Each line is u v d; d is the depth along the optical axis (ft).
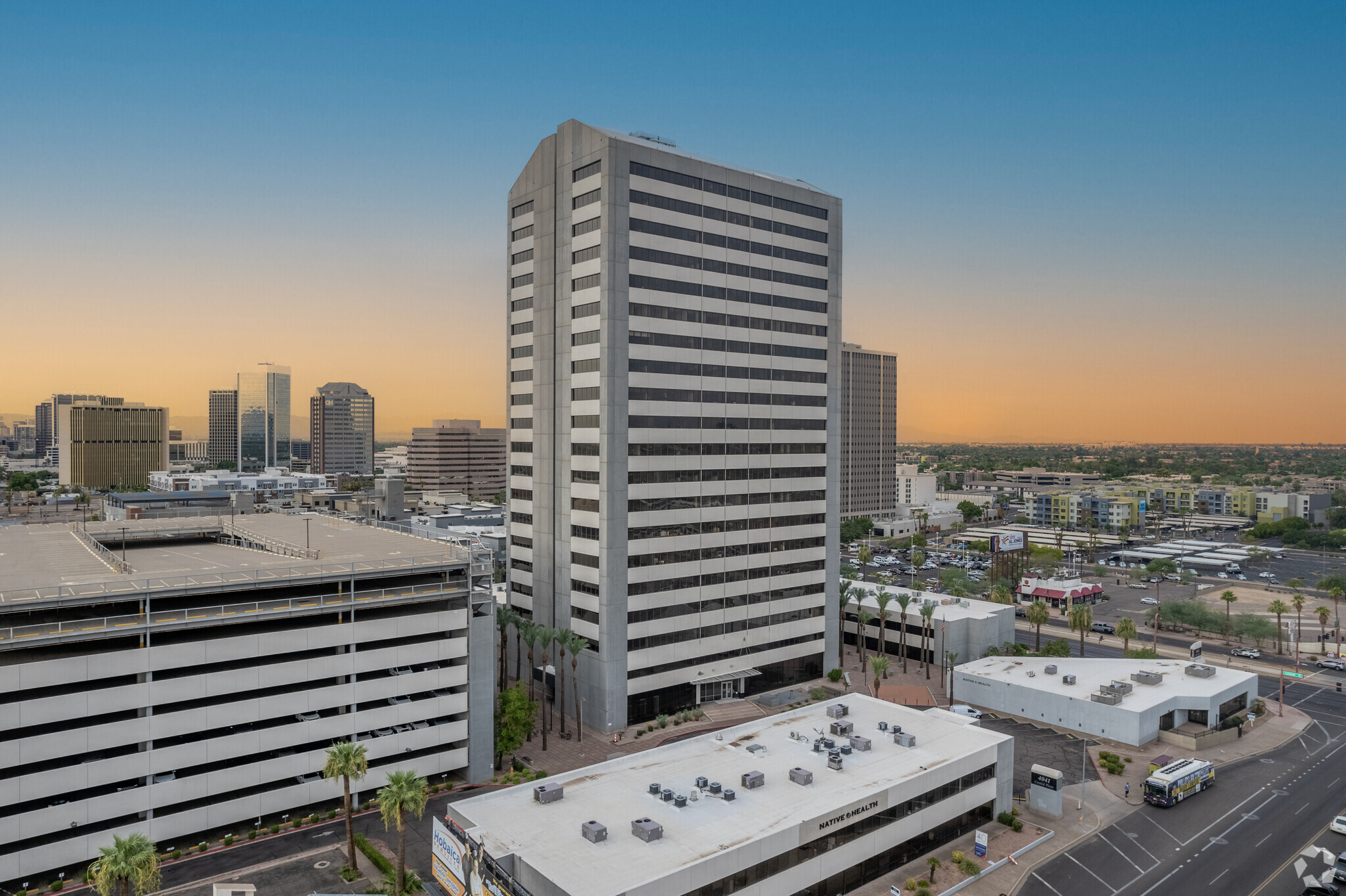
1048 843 260.62
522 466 416.46
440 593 288.92
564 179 380.78
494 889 193.47
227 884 226.17
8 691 217.56
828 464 447.01
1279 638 509.35
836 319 448.24
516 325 419.95
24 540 345.31
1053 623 602.44
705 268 387.34
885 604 461.37
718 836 211.41
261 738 254.27
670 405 375.86
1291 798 294.25
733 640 402.72
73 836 228.02
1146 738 346.95
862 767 256.93
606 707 356.38
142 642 240.12
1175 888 232.94
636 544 364.99
